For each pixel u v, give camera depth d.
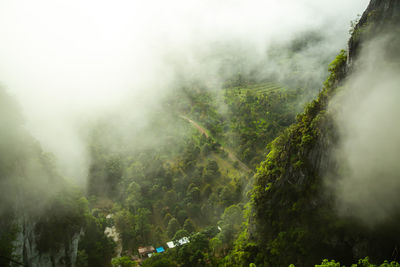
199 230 157.62
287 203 87.56
